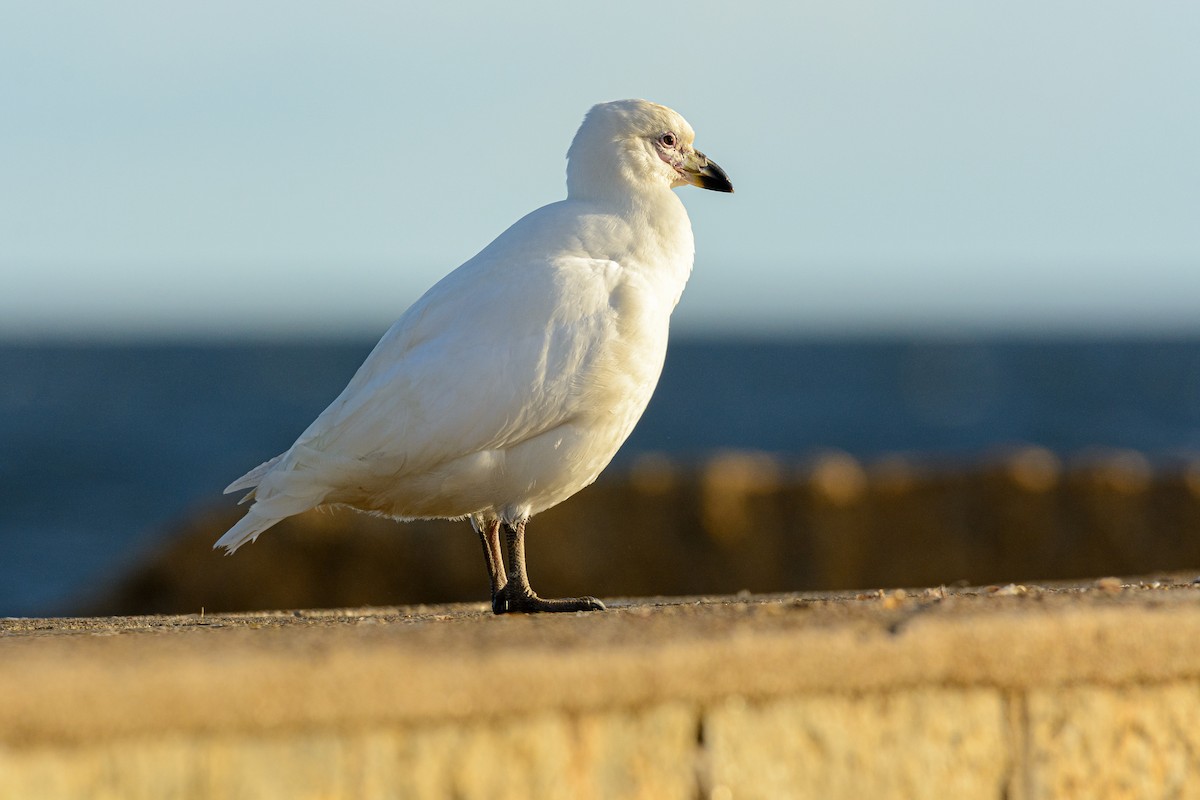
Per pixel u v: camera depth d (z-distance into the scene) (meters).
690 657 6.67
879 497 25.36
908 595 10.02
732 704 6.78
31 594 38.72
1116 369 174.12
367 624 8.13
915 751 7.08
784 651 6.81
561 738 6.52
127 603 25.80
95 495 62.56
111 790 5.93
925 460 30.94
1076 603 7.64
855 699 6.98
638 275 10.81
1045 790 7.30
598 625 7.35
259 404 117.56
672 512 24.95
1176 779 7.57
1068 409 105.56
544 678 6.45
